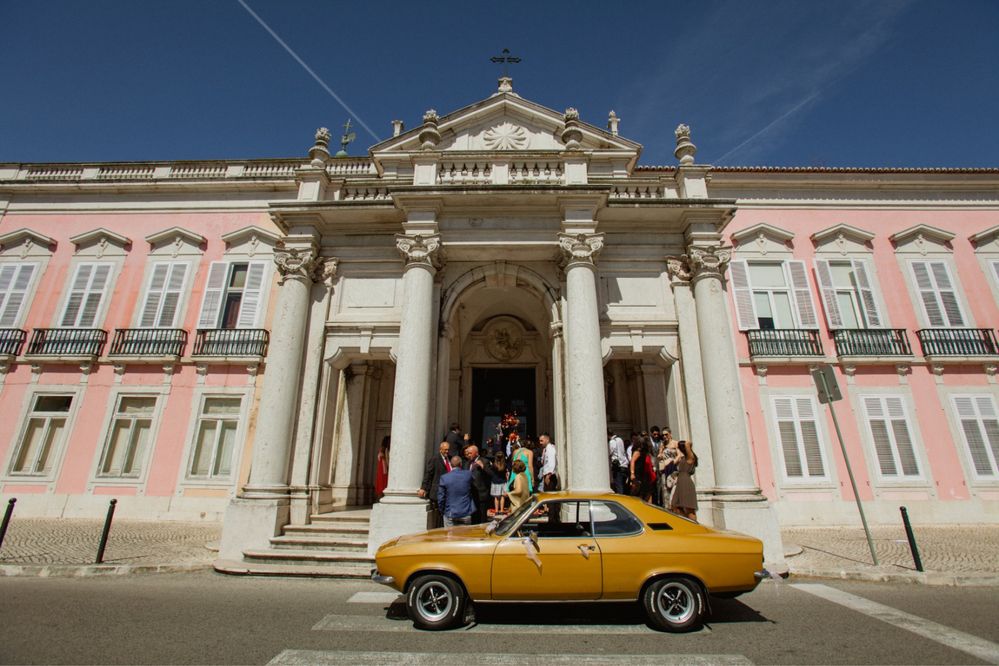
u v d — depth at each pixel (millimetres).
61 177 16047
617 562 4824
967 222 15102
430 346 9414
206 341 13938
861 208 15273
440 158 10711
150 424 13570
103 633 4566
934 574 6859
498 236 10109
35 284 14836
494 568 4863
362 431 12844
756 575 4852
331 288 10711
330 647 4328
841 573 7090
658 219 10844
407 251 9781
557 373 9969
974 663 3922
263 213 15477
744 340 13844
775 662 3986
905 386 13453
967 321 14086
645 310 10461
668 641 4492
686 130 11578
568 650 4281
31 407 13672
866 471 12789
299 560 7805
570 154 10477
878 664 3926
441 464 8805
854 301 14367
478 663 3990
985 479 12719
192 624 4898
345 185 11445
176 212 15594
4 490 13000
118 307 14578
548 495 5348
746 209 15188
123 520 12477
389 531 7961
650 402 12266
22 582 6668
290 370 9727
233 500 8711
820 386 8391
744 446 8992
